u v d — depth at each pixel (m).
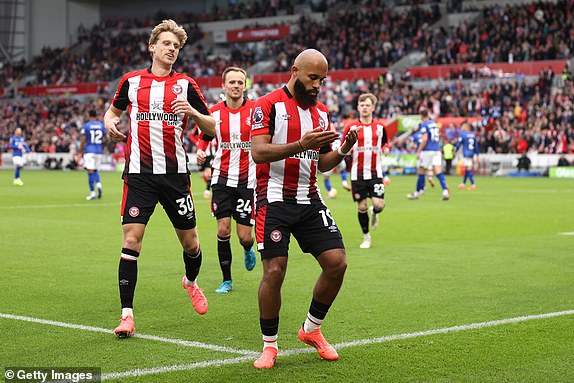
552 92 44.44
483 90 46.31
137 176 7.41
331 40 56.97
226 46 64.88
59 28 71.19
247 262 9.96
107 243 13.90
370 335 7.04
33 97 63.19
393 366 6.04
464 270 10.91
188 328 7.36
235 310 8.23
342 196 26.08
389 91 48.31
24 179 37.50
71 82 64.31
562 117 41.56
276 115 6.24
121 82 7.47
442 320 7.67
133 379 5.66
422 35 53.41
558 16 50.06
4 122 59.59
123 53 65.12
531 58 47.59
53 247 13.35
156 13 70.94
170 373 5.82
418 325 7.45
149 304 8.52
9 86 67.56
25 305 8.42
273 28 61.88
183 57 63.81
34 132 56.56
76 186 31.55
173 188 7.47
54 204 22.66
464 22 52.62
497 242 14.08
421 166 24.17
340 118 47.38
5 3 69.69
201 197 25.59
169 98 7.39
